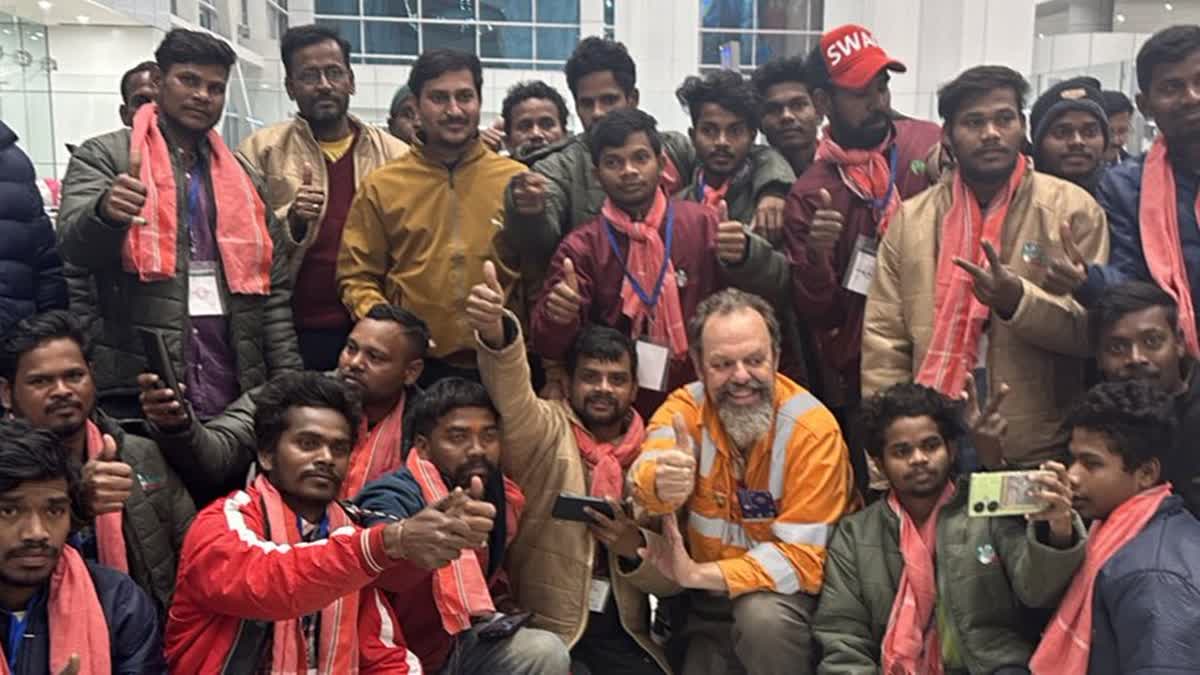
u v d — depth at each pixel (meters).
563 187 3.24
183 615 2.07
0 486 1.78
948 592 2.39
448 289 3.08
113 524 2.29
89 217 2.53
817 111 3.56
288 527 2.11
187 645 2.05
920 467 2.43
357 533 1.93
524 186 2.87
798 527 2.57
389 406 2.82
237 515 2.07
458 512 1.88
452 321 3.09
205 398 2.79
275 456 2.15
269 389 2.17
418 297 3.09
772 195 3.27
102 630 1.95
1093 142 3.14
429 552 1.87
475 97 3.10
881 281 2.82
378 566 1.91
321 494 2.14
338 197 3.41
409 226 3.08
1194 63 2.50
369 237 3.14
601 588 2.74
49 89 5.49
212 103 2.83
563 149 3.37
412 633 2.51
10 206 2.78
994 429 2.40
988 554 2.38
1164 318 2.34
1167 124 2.58
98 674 1.92
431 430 2.54
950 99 2.64
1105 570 2.09
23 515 1.81
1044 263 2.61
